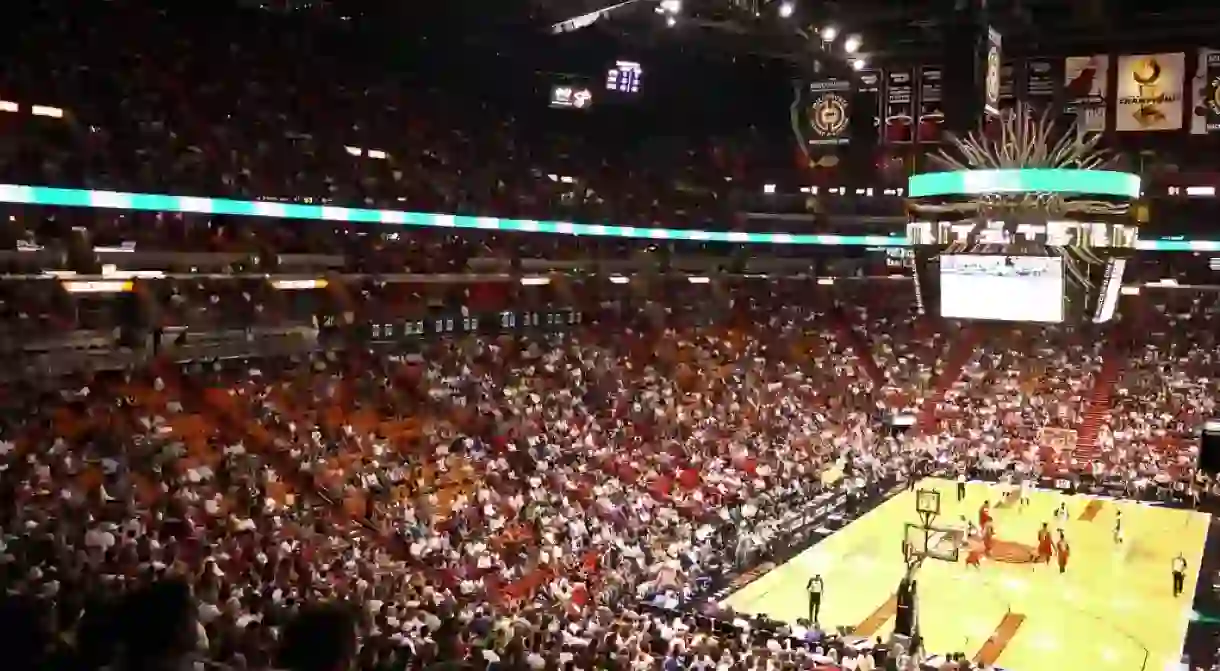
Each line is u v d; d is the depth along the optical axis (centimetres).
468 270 4138
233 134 3650
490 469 3019
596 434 3522
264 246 3331
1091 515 3656
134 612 563
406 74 4884
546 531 2742
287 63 4238
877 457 4088
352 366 3384
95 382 2673
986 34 3531
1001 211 2678
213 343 3027
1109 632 2580
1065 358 4950
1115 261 2642
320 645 541
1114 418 4359
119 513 2109
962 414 4547
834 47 4741
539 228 4331
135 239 2955
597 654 1825
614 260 4912
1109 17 4244
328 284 3469
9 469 2156
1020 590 2897
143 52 3656
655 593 2625
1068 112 4112
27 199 2448
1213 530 3462
